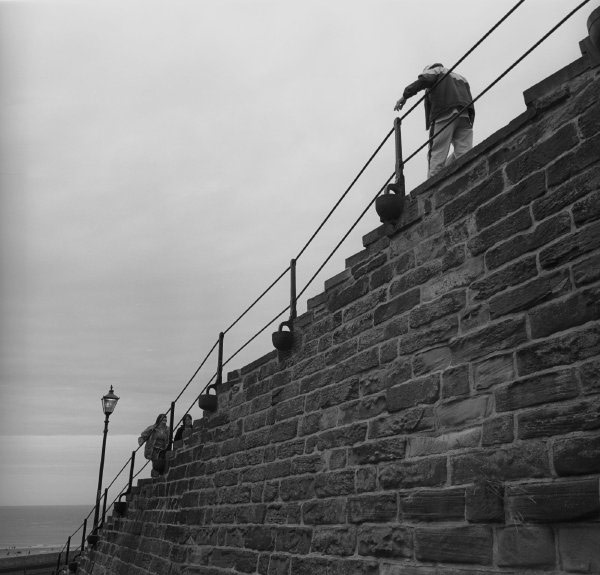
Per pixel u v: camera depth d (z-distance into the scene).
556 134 3.79
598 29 3.44
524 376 3.63
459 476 3.93
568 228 3.56
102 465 15.20
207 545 7.74
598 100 3.54
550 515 3.24
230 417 8.05
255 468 6.95
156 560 9.46
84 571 14.24
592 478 3.07
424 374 4.50
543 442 3.39
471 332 4.14
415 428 4.45
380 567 4.48
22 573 21.25
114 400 15.45
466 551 3.73
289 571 5.69
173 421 11.02
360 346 5.43
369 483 4.84
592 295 3.31
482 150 4.37
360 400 5.25
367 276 5.55
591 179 3.48
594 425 3.13
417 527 4.19
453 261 4.47
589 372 3.23
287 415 6.49
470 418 3.96
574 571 3.06
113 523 12.92
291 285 7.16
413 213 5.04
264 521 6.43
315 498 5.58
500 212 4.12
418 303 4.76
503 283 3.96
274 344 6.80
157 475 10.79
